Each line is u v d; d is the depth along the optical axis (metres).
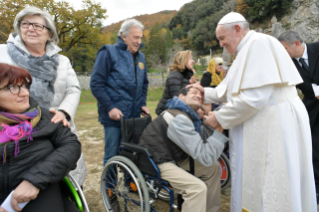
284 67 1.65
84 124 6.77
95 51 25.27
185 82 2.80
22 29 1.61
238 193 1.85
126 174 2.02
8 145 1.16
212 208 1.98
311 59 2.32
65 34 23.69
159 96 28.70
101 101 2.25
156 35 65.25
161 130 1.88
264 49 1.63
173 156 1.86
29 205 1.20
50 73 1.70
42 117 1.37
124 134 2.14
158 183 1.80
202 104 2.39
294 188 1.59
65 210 1.31
